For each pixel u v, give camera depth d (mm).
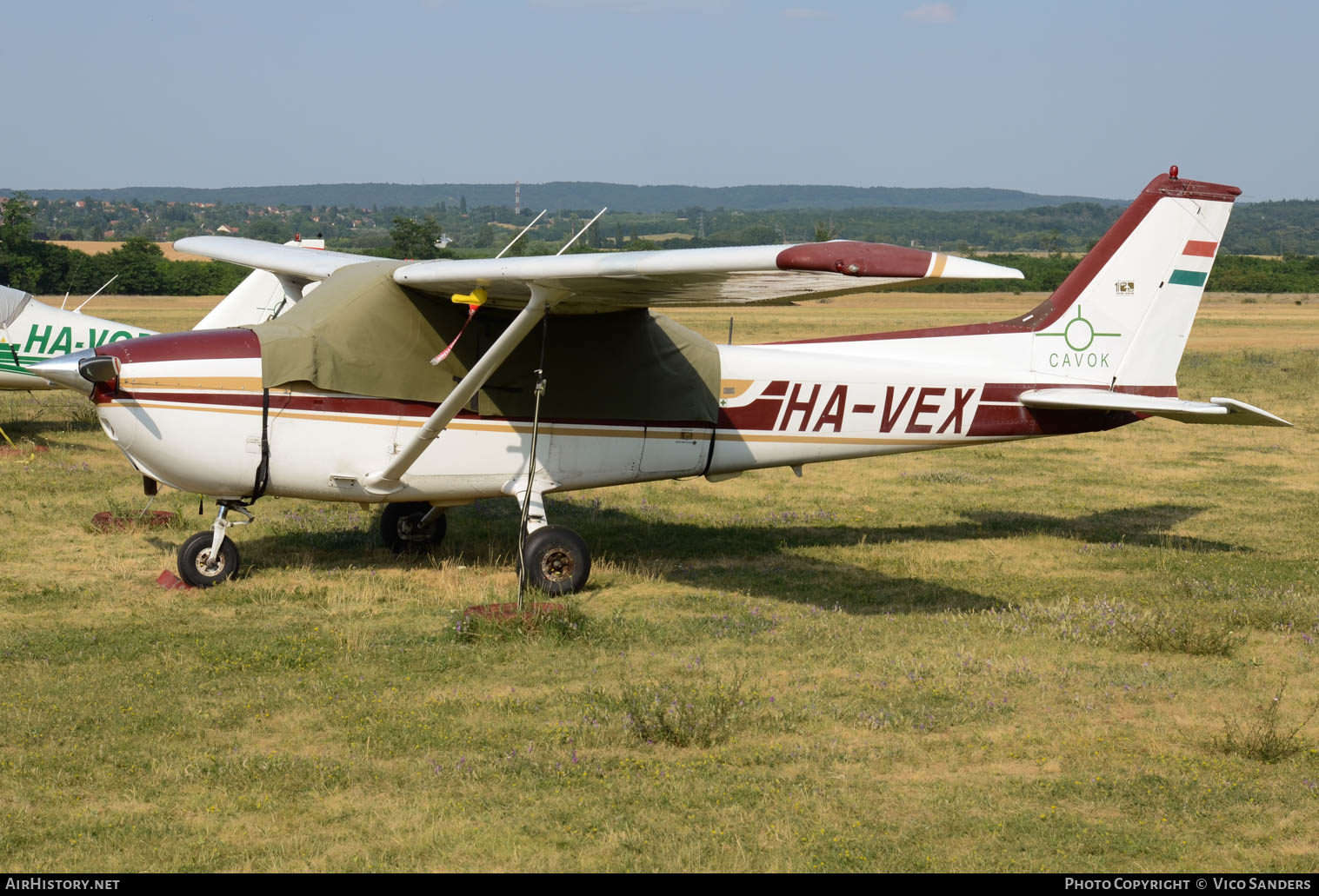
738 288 6730
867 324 52500
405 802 4875
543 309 7531
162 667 6555
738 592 8828
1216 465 15711
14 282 75125
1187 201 10539
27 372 14938
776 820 4746
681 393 9258
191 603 8008
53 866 4277
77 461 13906
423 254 81750
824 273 5695
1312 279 107625
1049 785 5160
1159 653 7281
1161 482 14273
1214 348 38531
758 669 6789
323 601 8125
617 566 9641
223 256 11172
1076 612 8086
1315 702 6340
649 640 7352
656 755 5453
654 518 11797
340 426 8305
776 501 12906
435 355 8469
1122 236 10453
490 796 4945
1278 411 21141
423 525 9766
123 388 7863
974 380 10156
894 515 12156
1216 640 7270
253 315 13656
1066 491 13648
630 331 9016
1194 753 5602
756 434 9625
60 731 5562
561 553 8648
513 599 8148
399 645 7129
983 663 6891
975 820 4793
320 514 11156
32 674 6375
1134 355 10609
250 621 7625
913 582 9211
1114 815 4883
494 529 10945
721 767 5320
